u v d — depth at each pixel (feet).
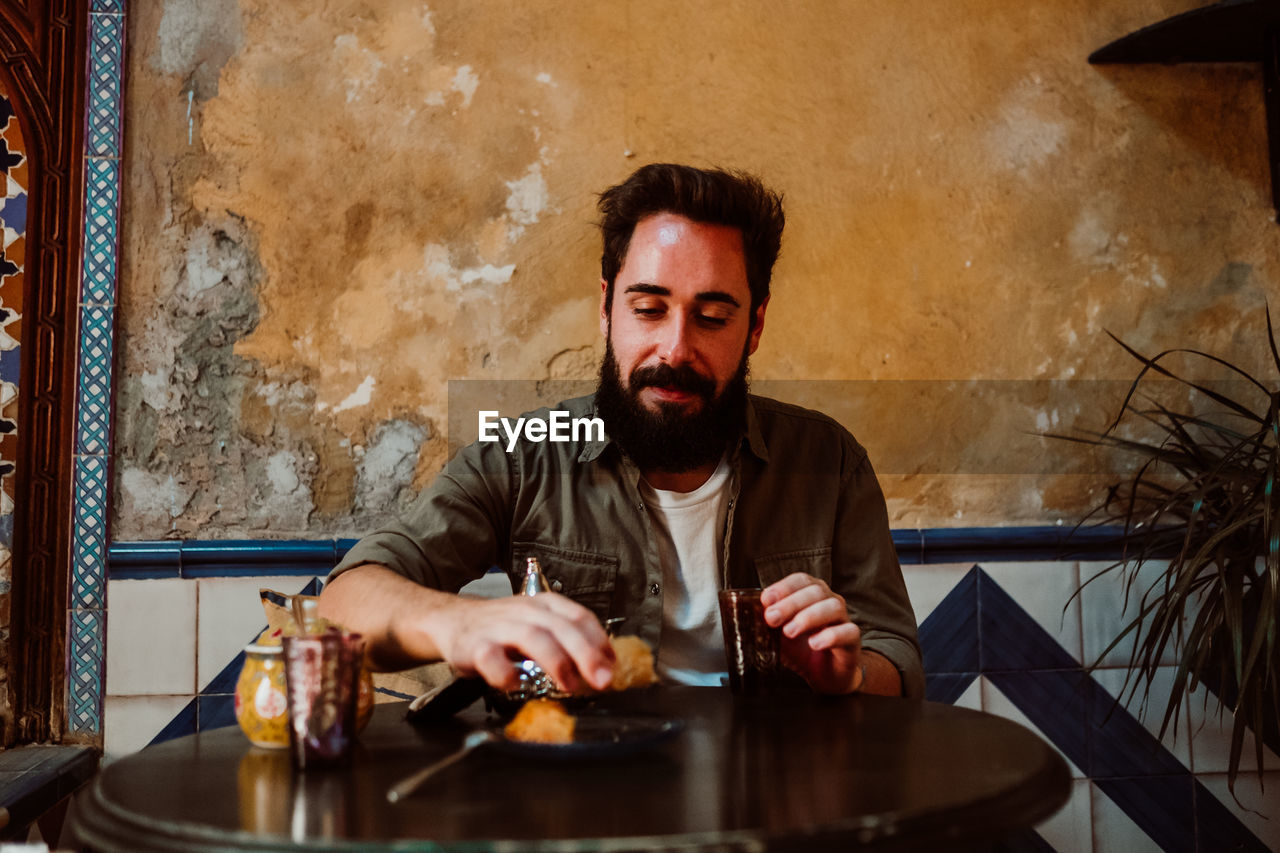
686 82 8.07
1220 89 8.48
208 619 7.22
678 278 5.08
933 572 7.88
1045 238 8.29
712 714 3.78
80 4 7.52
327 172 7.70
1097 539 7.99
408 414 7.66
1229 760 7.31
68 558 7.20
